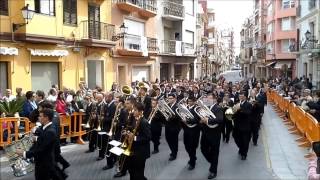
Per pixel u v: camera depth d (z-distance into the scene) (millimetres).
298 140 14609
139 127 7840
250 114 11742
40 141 7328
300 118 15188
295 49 43469
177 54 36688
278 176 9844
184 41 39438
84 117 14070
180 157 12172
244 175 10031
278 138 15211
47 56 19203
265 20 71000
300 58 41281
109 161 10617
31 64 18406
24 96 13422
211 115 9680
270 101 33812
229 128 14453
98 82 24156
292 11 52281
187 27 40125
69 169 10570
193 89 19625
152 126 12516
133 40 27891
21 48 17531
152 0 31922
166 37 37281
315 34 34281
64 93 14734
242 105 11688
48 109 7430
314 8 34250
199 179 9719
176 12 36594
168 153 12766
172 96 12195
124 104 10367
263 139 15039
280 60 54094
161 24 34812
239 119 11734
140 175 7930
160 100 12227
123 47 26516
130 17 28219
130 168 7945
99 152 11711
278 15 54094
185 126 10594
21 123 12281
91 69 23562
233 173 10242
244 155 11797
